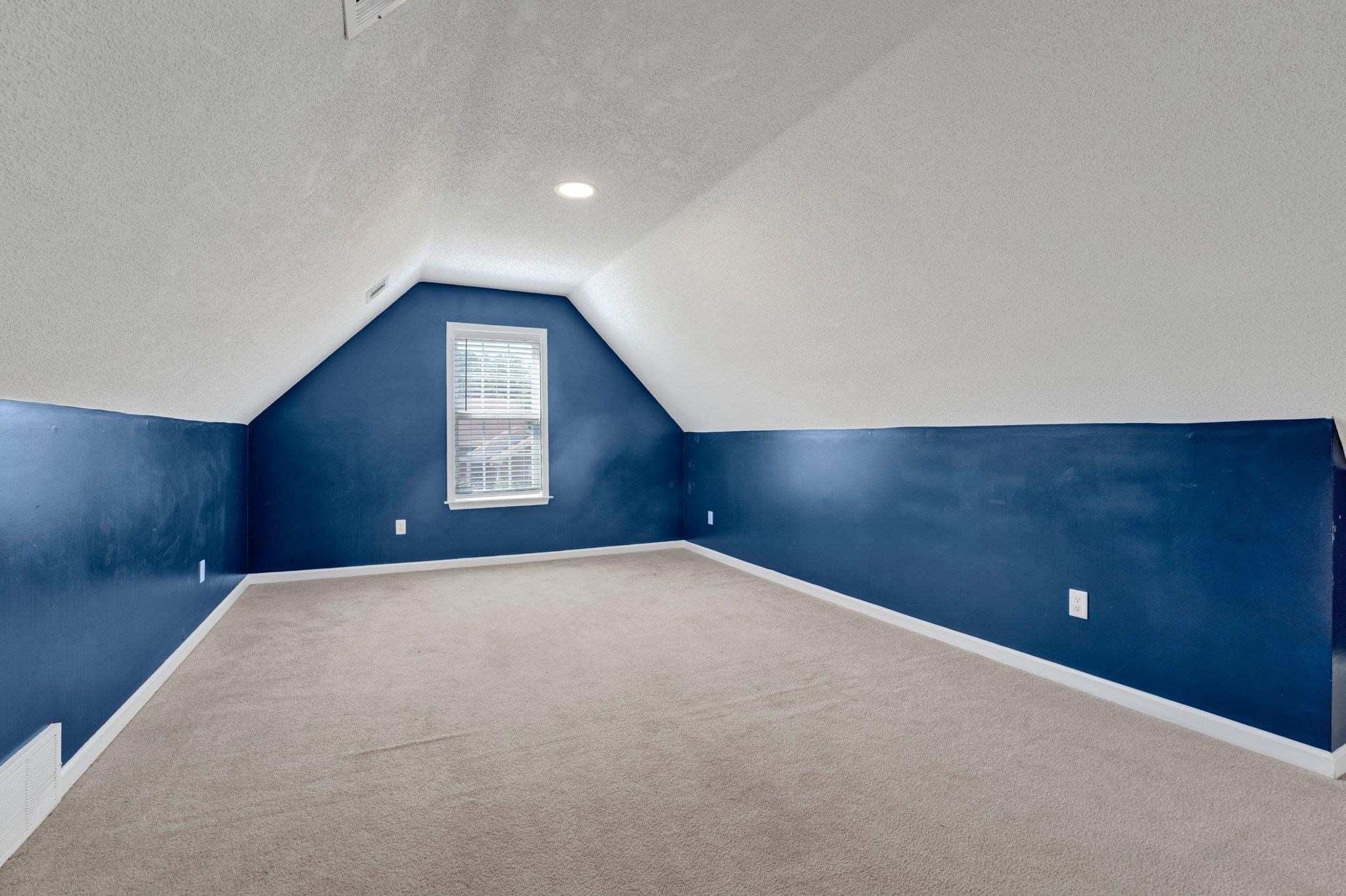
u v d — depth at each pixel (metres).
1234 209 1.45
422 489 4.71
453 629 3.27
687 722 2.20
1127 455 2.34
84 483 1.93
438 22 1.38
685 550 5.53
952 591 3.05
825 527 3.90
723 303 3.44
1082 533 2.49
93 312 1.33
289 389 4.33
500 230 3.34
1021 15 1.36
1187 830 1.59
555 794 1.76
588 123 2.16
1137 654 2.31
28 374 1.44
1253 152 1.32
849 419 3.64
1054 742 2.05
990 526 2.87
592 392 5.28
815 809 1.69
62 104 0.75
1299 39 1.12
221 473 3.52
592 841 1.56
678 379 4.80
